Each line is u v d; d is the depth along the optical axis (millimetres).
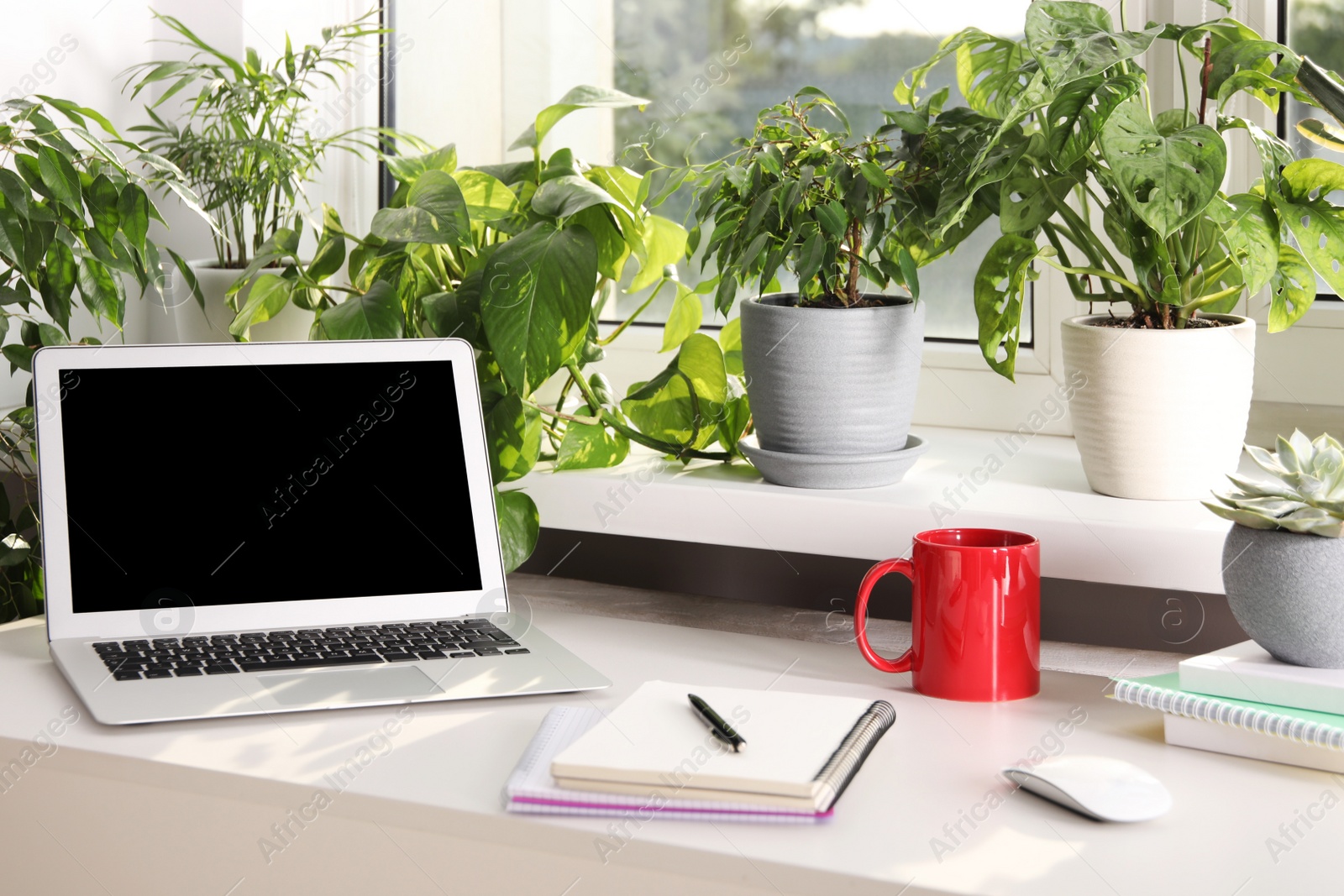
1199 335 944
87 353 1002
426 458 1045
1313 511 778
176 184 1170
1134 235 937
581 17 1475
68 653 921
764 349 1040
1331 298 1153
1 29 1320
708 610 1203
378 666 906
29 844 831
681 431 1188
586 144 1493
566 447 1160
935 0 1272
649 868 649
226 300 1224
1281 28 1124
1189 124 922
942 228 938
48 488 973
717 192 1009
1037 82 880
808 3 1344
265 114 1347
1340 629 760
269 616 986
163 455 1000
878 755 773
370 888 742
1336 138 946
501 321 1054
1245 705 765
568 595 1262
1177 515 948
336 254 1226
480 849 710
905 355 1043
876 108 1321
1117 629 1060
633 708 794
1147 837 650
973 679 873
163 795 782
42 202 1144
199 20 1477
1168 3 1146
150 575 976
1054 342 1254
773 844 644
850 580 1159
